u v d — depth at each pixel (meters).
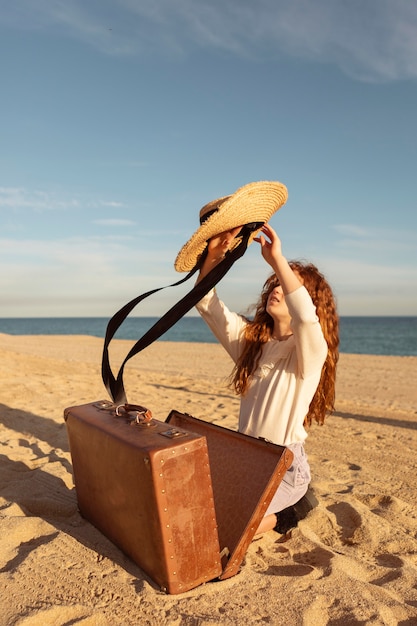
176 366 17.72
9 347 24.34
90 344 30.83
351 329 123.56
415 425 7.98
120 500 2.54
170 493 2.27
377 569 2.84
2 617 2.15
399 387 14.46
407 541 3.31
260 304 3.23
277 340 3.09
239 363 3.16
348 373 17.73
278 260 2.74
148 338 2.77
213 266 2.89
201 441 2.35
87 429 2.75
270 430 2.97
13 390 7.50
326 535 3.41
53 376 9.30
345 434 6.69
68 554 2.67
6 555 2.66
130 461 2.34
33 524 2.96
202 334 87.75
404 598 2.53
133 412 2.81
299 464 3.06
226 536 2.62
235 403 8.47
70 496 3.54
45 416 6.05
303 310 2.71
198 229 2.58
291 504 3.13
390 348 58.94
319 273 3.22
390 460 5.51
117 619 2.19
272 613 2.28
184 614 2.23
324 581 2.56
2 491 3.53
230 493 2.74
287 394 2.96
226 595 2.39
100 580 2.45
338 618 2.29
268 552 2.99
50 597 2.31
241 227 2.71
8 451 4.50
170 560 2.31
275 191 2.71
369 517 3.61
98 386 8.77
